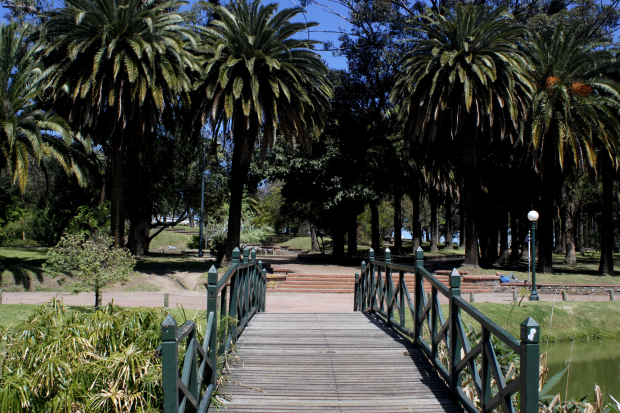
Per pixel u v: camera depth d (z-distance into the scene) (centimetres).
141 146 2267
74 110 1842
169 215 3569
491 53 2064
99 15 1722
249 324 850
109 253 1162
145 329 564
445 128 2394
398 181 3069
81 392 468
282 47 1978
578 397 915
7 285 1759
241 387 554
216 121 2097
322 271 2467
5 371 506
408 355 660
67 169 1934
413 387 557
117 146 1986
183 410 409
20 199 3103
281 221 5306
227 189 3503
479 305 1560
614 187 3259
